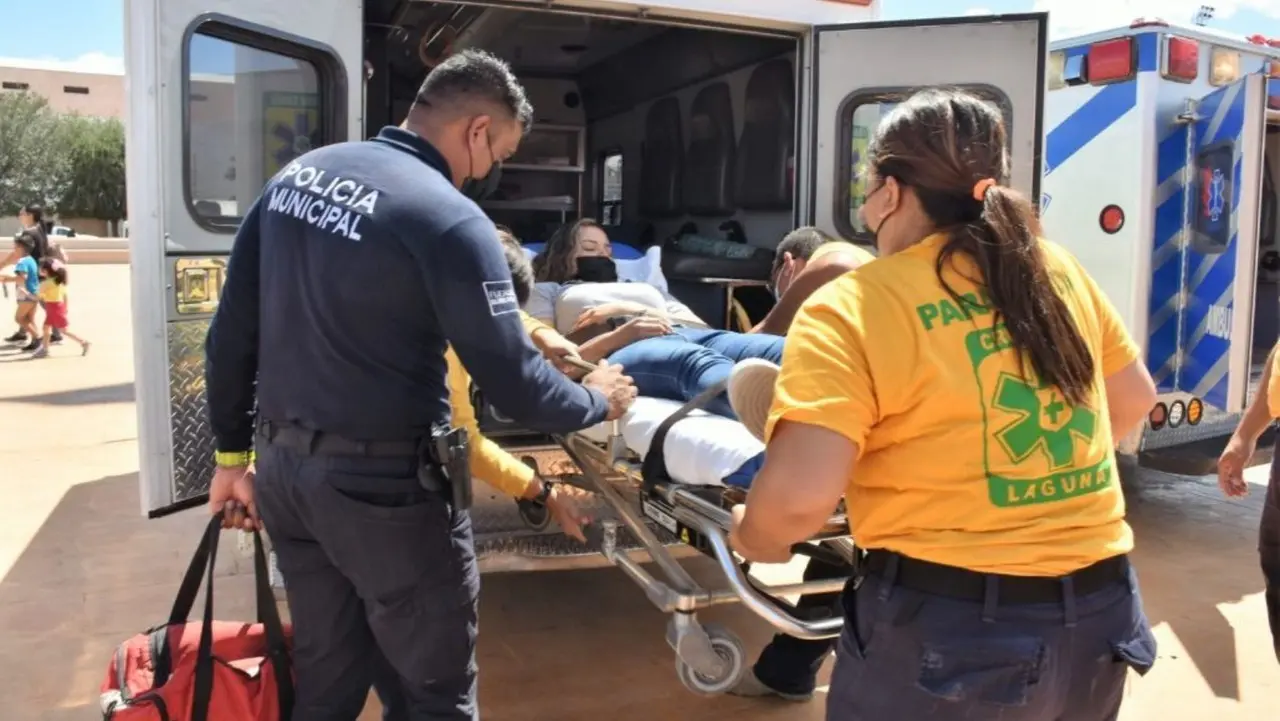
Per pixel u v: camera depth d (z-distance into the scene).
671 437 2.61
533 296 4.20
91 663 3.69
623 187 7.76
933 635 1.60
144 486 3.64
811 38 4.82
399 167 2.18
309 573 2.31
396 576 2.18
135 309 3.59
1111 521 1.69
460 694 2.32
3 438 7.43
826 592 2.82
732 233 6.16
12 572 4.63
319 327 2.13
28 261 12.33
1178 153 5.32
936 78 4.63
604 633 4.02
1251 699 3.54
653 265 5.00
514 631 4.03
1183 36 5.25
